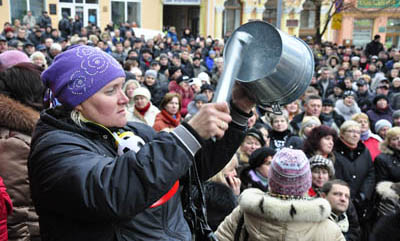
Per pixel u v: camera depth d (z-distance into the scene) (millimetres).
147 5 20781
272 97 1036
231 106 1117
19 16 17844
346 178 3641
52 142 951
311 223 1879
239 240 2037
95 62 1008
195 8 23094
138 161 860
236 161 2639
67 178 871
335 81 9219
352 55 13750
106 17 19938
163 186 860
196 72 10336
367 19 22766
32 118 1682
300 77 1016
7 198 1511
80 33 14031
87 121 1040
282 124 4152
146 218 992
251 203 1911
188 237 1054
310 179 2002
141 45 11906
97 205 843
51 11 18516
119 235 947
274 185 1982
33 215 1684
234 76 948
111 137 1057
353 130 3678
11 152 1610
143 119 4762
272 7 22469
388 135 3816
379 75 9078
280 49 985
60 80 1008
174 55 10141
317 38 14422
